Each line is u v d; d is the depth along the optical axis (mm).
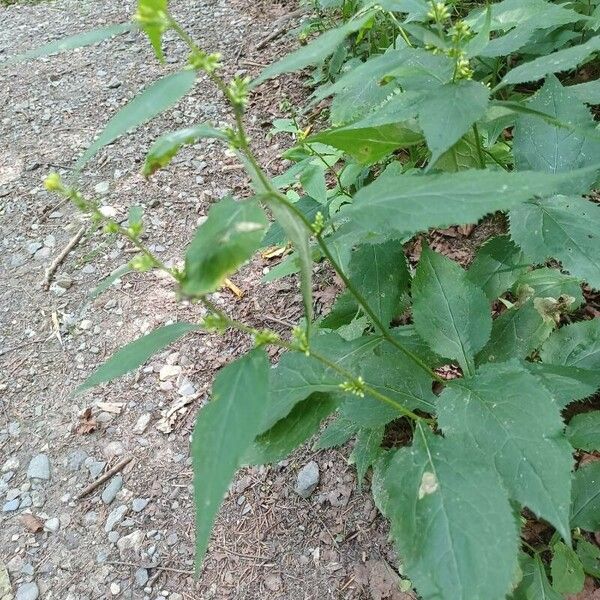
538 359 2182
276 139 4121
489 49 1652
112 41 5828
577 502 1879
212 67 1116
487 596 1232
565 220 1720
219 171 4074
